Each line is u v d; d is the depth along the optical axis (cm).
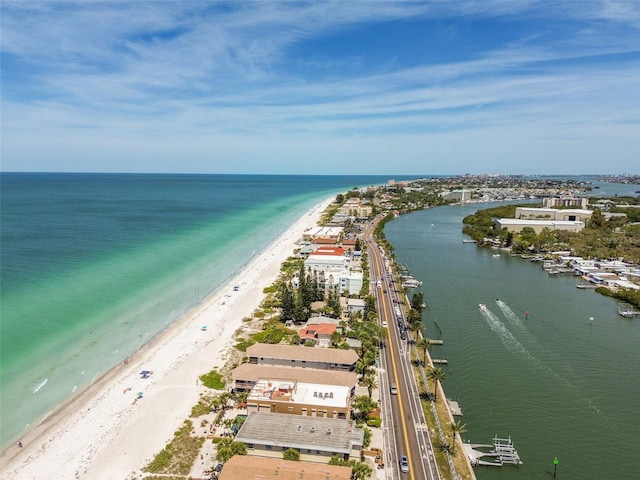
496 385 13600
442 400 12462
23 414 11519
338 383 12050
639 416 12150
